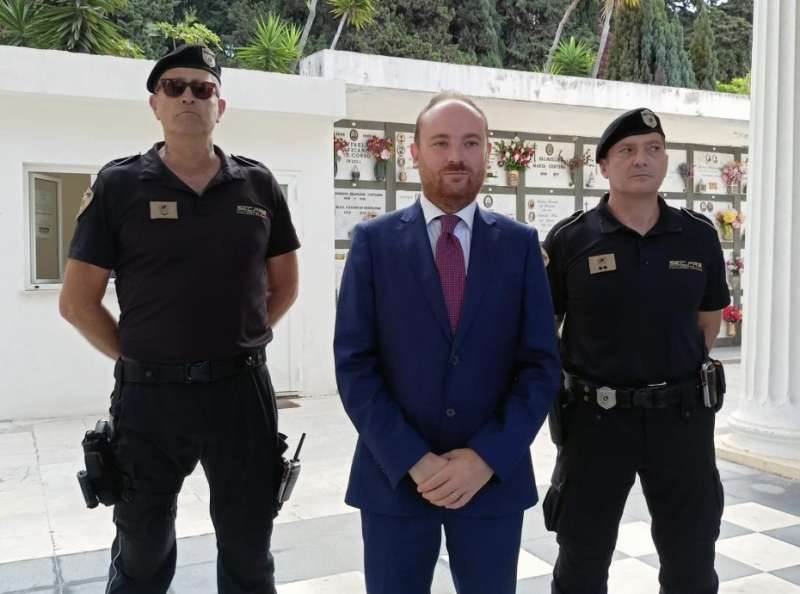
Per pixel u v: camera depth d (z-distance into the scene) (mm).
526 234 2014
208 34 10133
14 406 5914
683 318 2297
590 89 8352
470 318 1906
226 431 2230
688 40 23766
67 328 6055
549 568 3156
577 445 2348
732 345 10172
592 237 2361
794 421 4605
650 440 2275
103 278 2238
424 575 1922
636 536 3500
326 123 6852
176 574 3090
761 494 4137
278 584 3004
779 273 4668
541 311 1977
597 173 9094
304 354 6840
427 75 7688
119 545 2277
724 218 9984
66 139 5996
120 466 2209
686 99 8922
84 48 7305
